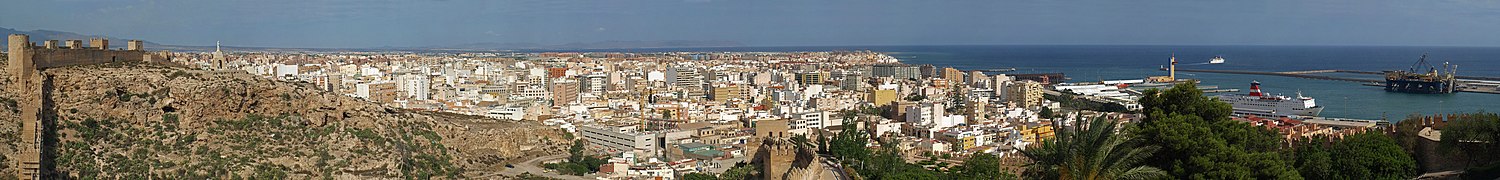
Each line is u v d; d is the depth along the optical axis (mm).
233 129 188750
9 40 159500
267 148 186500
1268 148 172750
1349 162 166375
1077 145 127750
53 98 170000
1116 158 126875
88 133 168875
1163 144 147250
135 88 183125
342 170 186750
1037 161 135500
